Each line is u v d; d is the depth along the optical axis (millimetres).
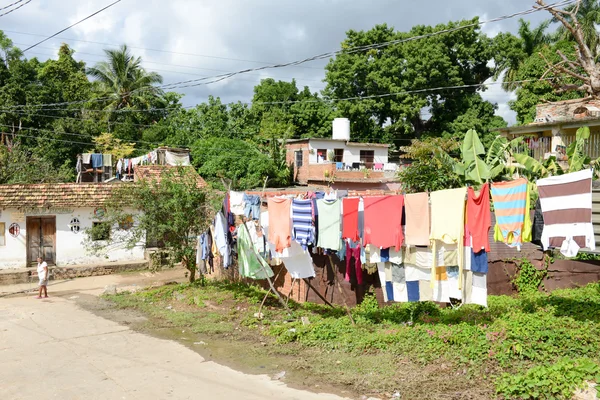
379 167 33688
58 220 20906
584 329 8703
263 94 44500
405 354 8742
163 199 16141
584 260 13047
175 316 12844
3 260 20156
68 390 8000
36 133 34312
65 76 38844
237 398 7527
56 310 14516
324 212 10617
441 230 8992
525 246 13125
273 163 33125
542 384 6844
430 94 37000
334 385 7945
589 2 28938
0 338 11414
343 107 37250
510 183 8273
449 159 15898
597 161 14461
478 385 7426
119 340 10969
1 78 33656
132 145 37938
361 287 12711
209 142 33438
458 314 10602
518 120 30016
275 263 13375
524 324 9195
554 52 28188
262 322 11703
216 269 18938
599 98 12852
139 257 22234
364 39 37156
